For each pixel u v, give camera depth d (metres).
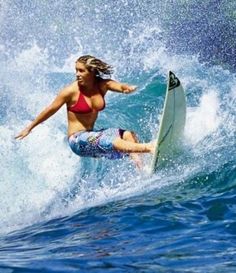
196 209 11.46
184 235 10.04
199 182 13.19
